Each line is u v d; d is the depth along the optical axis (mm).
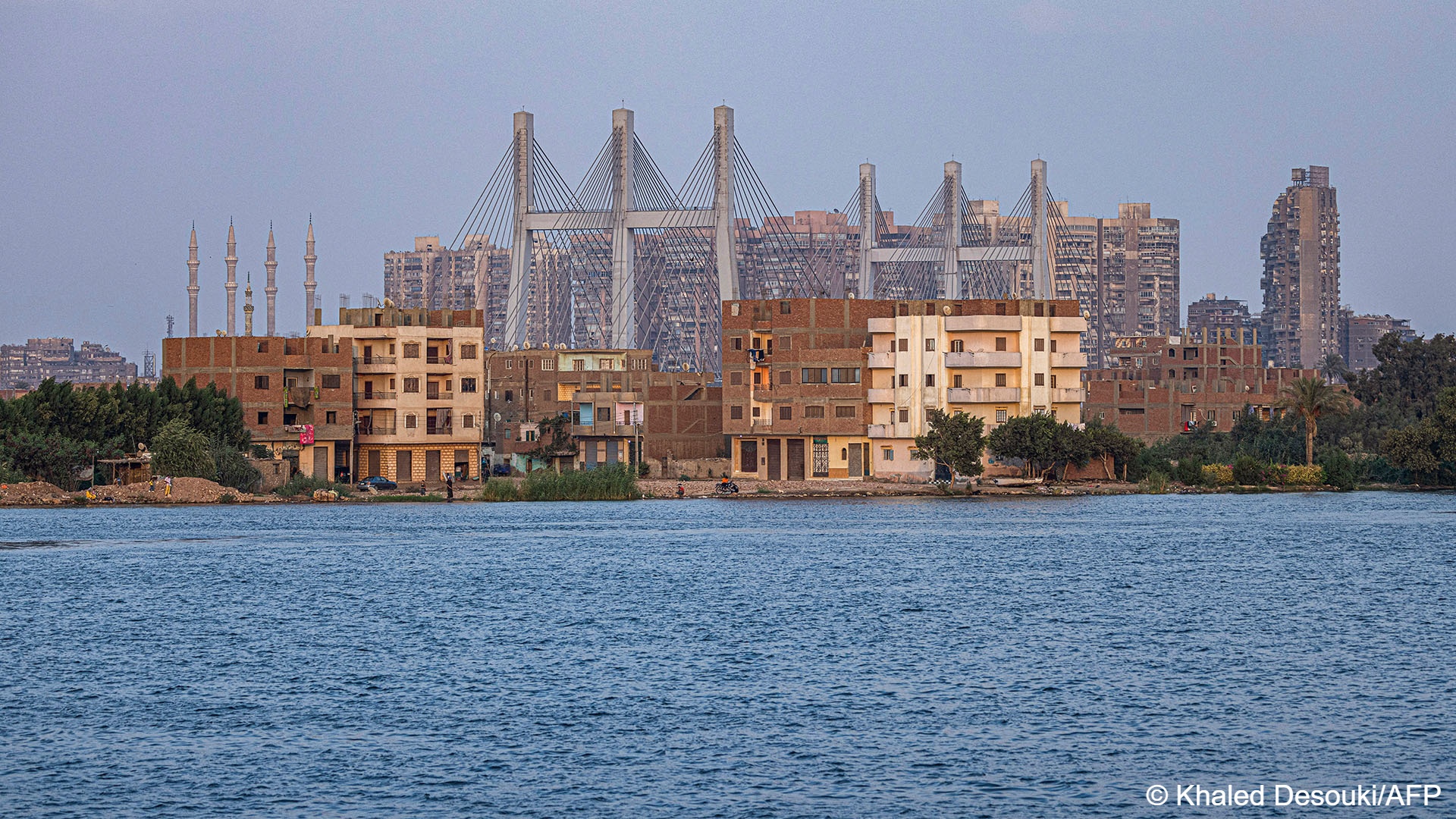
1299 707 74125
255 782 61781
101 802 59219
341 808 58344
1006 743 67188
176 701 76688
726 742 67750
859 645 93438
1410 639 94500
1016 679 81750
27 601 114750
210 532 174625
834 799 59281
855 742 67500
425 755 65625
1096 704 75125
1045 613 107562
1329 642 93812
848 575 132000
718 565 140125
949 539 167375
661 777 62281
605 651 91250
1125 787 60656
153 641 96000
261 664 87312
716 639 96062
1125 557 147500
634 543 163125
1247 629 99500
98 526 183375
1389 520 194375
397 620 104500
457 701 76438
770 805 58438
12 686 81125
